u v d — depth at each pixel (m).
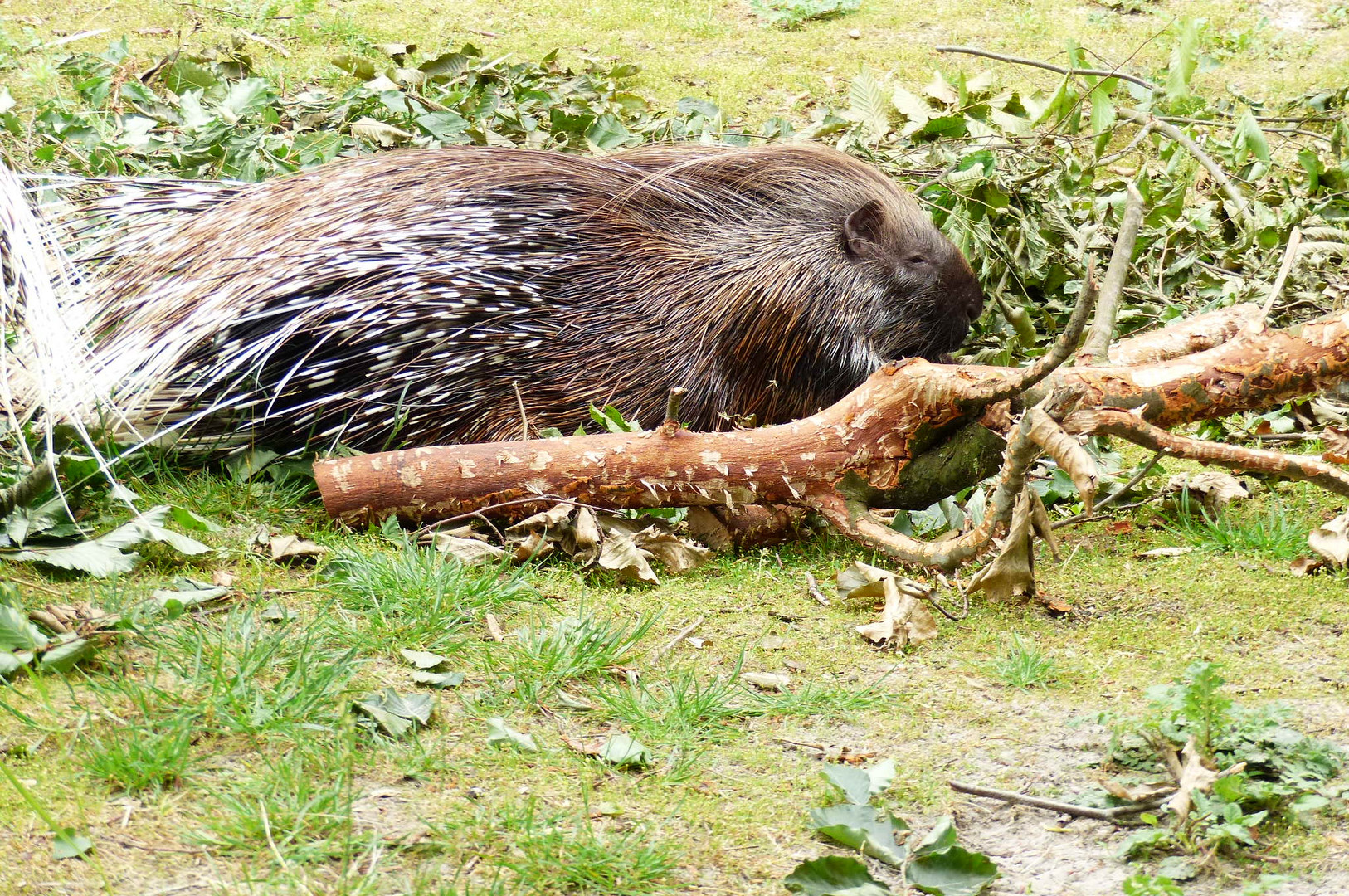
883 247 5.39
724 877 2.71
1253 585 4.28
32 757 2.91
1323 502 4.98
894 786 3.07
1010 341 6.09
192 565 4.08
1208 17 11.80
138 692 3.13
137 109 7.92
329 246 4.78
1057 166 7.14
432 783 2.98
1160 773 3.10
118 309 4.79
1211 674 3.03
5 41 9.12
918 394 4.10
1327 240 7.12
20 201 4.43
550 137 7.71
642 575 4.16
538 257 4.98
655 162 5.41
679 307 5.14
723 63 10.54
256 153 7.16
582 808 2.91
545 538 4.29
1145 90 8.71
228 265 4.75
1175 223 7.29
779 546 4.59
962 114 7.74
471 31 10.81
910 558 4.15
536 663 3.52
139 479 4.55
